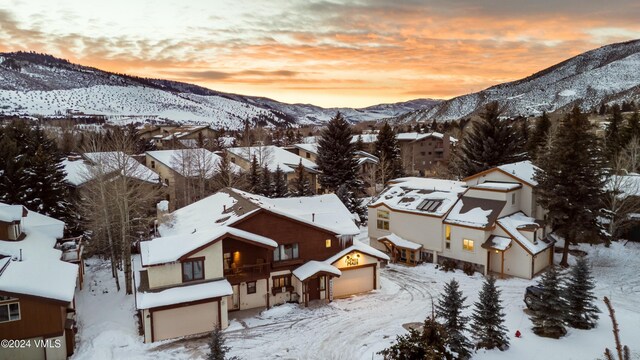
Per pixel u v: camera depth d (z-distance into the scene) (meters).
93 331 24.27
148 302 22.91
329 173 57.12
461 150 59.25
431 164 86.94
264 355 21.72
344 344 22.80
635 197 38.09
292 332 24.34
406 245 36.72
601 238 33.66
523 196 36.47
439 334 17.17
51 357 20.66
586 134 32.66
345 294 30.09
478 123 54.53
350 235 30.75
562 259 34.66
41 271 22.59
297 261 28.92
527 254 31.89
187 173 50.91
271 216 28.19
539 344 20.97
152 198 40.50
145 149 84.81
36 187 38.44
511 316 25.20
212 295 24.12
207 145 86.88
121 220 31.14
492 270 33.69
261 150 66.75
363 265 30.41
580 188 31.73
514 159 51.97
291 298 28.92
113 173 33.88
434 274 33.91
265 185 51.78
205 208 34.31
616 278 31.38
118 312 27.12
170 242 25.98
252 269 27.53
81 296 29.75
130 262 30.33
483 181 39.22
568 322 23.27
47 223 33.16
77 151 63.56
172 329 23.80
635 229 38.38
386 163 64.19
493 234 33.69
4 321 19.83
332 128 56.78
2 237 26.72
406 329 24.27
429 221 36.19
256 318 26.25
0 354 19.77
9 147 38.88
